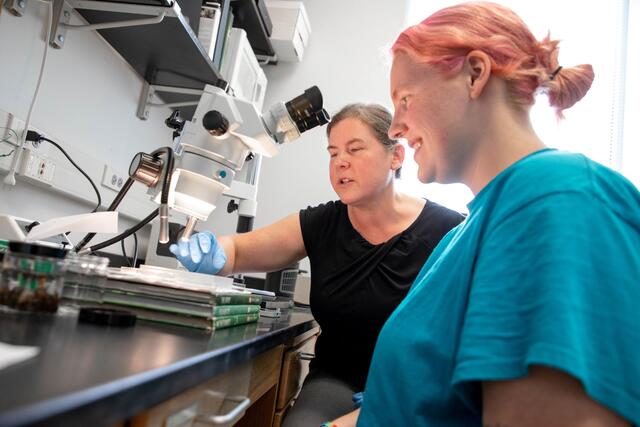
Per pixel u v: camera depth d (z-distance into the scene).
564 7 2.91
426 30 0.69
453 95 0.67
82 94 1.67
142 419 0.46
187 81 2.01
